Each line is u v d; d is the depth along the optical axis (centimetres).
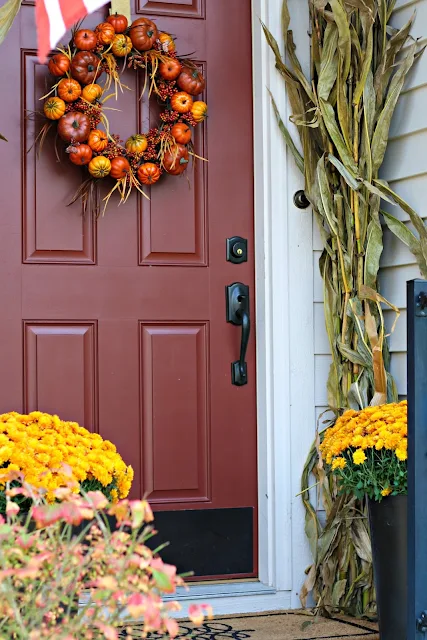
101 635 140
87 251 280
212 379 290
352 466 239
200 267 290
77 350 278
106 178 280
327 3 286
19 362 272
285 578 285
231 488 291
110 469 213
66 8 257
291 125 291
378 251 279
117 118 280
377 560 237
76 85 263
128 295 283
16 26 273
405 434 230
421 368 210
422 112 273
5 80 272
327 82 281
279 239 289
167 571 131
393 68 283
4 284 271
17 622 133
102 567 149
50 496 195
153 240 286
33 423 219
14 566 140
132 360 282
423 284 210
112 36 268
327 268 288
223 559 289
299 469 288
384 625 235
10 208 272
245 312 292
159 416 284
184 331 288
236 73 296
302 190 292
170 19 290
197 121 280
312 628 262
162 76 277
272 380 288
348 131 280
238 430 292
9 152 272
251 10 296
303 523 287
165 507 285
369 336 271
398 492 230
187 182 289
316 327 292
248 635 254
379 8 280
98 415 279
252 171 296
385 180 288
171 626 131
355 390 278
